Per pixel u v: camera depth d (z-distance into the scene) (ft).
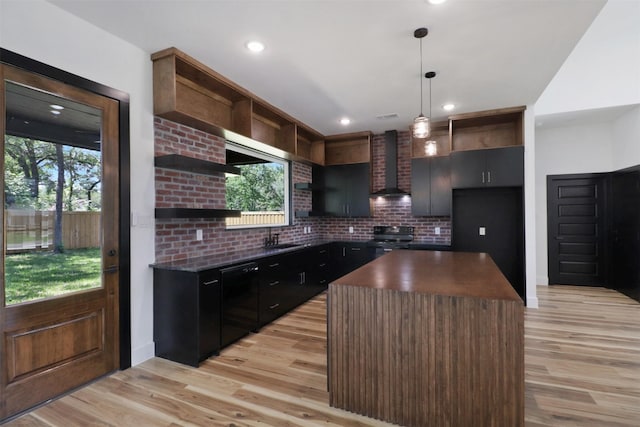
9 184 6.29
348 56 9.04
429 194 16.05
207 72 9.68
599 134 17.26
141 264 8.79
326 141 18.94
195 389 7.34
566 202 18.07
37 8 6.61
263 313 11.43
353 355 6.36
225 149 11.89
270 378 7.82
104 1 6.70
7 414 6.20
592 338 10.27
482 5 6.81
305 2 6.69
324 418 6.23
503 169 14.01
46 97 6.86
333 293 6.51
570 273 18.12
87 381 7.52
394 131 17.24
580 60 15.06
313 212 17.11
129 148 8.44
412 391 5.91
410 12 7.04
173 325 8.81
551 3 6.74
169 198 9.64
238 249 12.67
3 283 6.19
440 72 10.12
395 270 8.11
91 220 7.66
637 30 13.24
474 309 5.50
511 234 14.83
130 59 8.48
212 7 6.86
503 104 13.26
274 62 9.38
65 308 7.13
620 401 6.73
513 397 5.31
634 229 14.99
